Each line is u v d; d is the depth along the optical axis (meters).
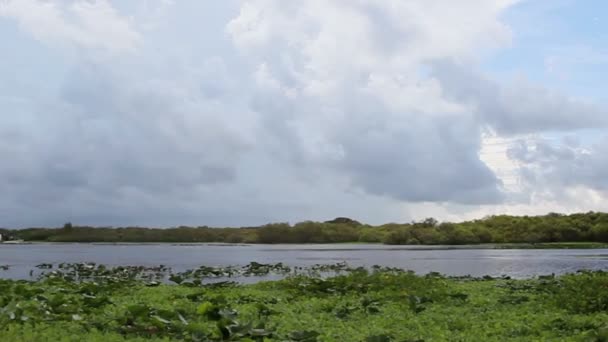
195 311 15.50
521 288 23.48
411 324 14.64
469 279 30.05
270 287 24.41
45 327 12.34
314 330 13.20
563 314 16.31
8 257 62.28
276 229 119.88
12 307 13.83
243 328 12.12
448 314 16.50
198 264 49.38
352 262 51.69
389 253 72.62
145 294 20.88
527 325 14.37
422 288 21.89
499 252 77.75
